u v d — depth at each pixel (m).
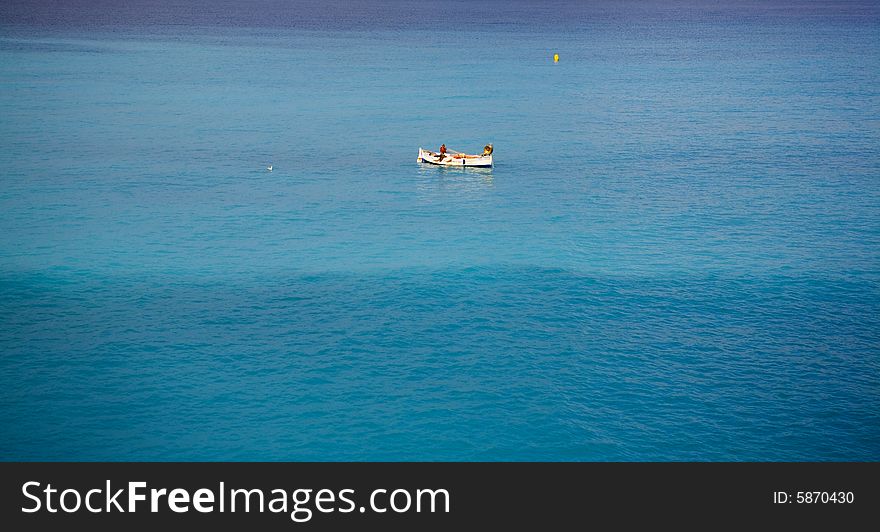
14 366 42.88
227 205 71.81
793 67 176.25
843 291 53.72
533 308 51.28
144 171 82.56
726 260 59.38
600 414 39.59
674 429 38.41
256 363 43.84
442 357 44.84
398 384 42.03
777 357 44.91
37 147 91.69
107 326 47.75
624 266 58.31
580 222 68.31
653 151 94.25
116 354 44.44
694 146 96.81
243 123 108.62
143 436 37.47
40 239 61.97
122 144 94.25
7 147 91.44
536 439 37.75
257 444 37.19
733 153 93.06
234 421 38.69
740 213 70.50
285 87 142.00
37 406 39.38
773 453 36.84
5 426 37.81
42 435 37.31
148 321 48.50
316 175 82.56
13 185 76.31
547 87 145.25
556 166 87.19
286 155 90.75
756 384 42.09
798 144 97.50
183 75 155.50
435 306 51.47
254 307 50.78
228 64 174.75
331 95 133.25
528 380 42.56
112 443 36.94
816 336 47.41
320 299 52.19
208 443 37.16
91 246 60.75
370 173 83.69
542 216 70.00
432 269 57.56
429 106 123.31
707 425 38.69
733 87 146.50
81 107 117.88
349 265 58.12
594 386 42.03
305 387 41.59
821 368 43.72
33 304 50.47
